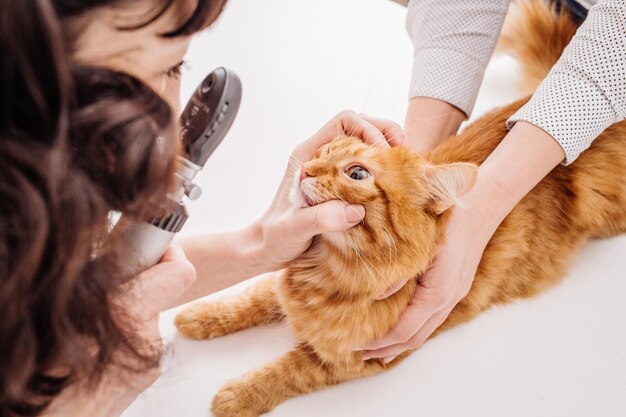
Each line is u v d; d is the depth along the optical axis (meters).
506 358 1.03
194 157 0.59
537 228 1.18
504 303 1.15
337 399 0.99
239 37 1.56
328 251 1.03
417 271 0.95
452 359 1.03
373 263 0.97
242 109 1.41
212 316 1.08
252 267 1.05
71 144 0.42
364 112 1.37
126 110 0.43
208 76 0.61
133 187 0.46
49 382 0.53
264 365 1.04
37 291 0.44
